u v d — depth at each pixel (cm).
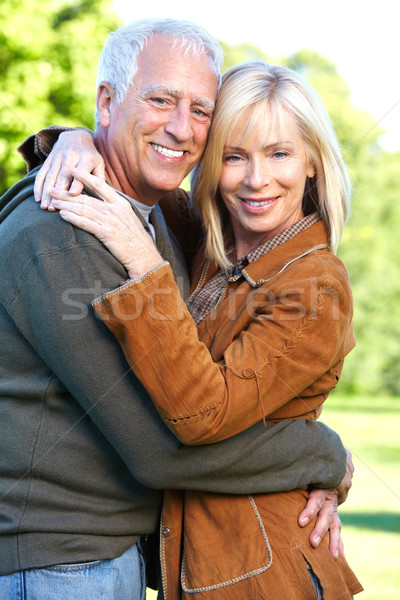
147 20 207
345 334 196
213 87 208
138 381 181
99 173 199
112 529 191
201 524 194
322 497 205
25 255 182
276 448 193
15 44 906
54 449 186
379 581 447
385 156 1561
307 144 210
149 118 203
